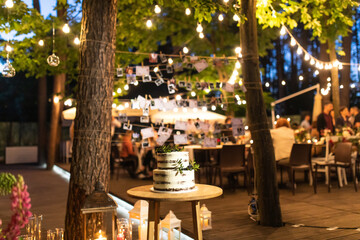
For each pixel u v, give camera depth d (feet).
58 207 22.82
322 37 25.90
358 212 17.10
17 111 75.66
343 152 22.89
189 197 9.95
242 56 15.69
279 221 14.98
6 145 63.36
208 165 24.77
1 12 19.70
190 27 48.39
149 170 32.50
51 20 29.17
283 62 71.61
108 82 12.45
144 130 15.44
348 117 32.45
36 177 40.32
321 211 17.51
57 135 50.21
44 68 33.96
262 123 15.33
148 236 10.93
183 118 32.35
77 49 34.96
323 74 40.50
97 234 10.74
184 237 14.78
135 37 36.14
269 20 19.11
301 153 22.65
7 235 6.84
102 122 12.22
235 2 15.62
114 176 34.94
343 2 21.29
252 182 27.04
